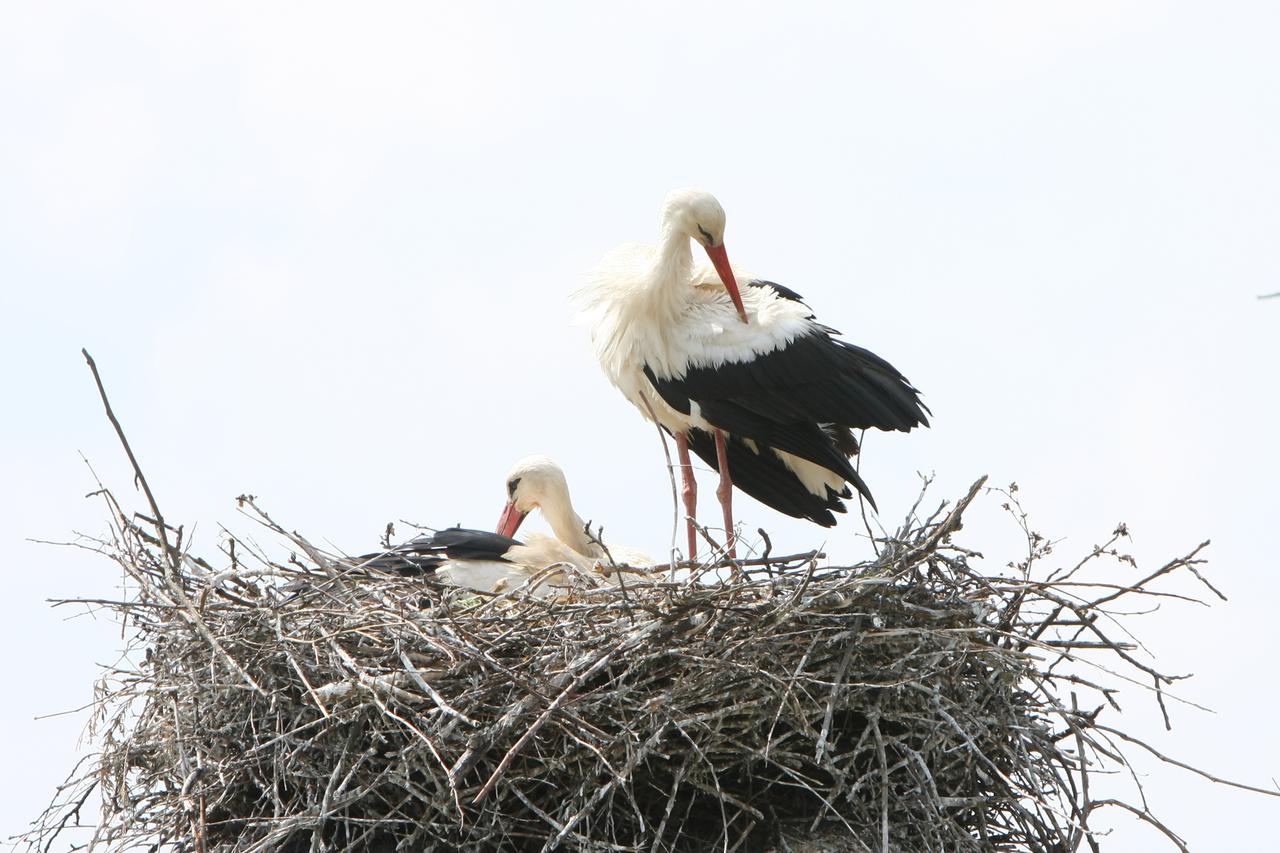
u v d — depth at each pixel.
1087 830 12.09
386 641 12.05
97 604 12.77
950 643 12.25
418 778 11.79
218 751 12.30
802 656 12.09
